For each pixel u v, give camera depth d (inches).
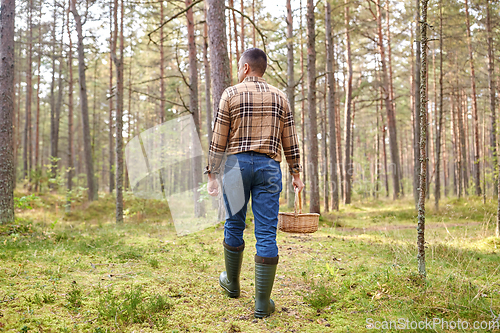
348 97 662.5
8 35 261.9
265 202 82.9
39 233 203.5
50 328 71.2
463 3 491.2
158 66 749.9
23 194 565.9
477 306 84.9
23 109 1176.2
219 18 230.5
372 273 121.0
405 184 928.9
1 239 176.6
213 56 231.9
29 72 772.6
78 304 85.7
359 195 816.9
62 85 876.6
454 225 304.5
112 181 847.7
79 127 1151.6
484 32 493.0
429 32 435.5
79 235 209.5
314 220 101.9
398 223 345.4
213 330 75.4
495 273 121.9
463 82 614.9
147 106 1013.2
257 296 83.7
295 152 90.0
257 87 83.5
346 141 669.9
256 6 590.9
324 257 156.3
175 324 77.8
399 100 978.1
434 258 146.7
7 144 252.1
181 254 156.1
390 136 663.1
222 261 142.7
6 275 108.7
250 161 81.3
